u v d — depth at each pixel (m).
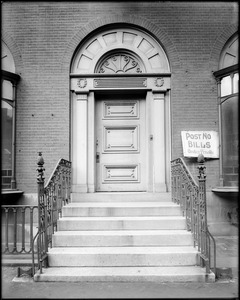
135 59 7.95
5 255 6.29
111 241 5.64
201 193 5.19
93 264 5.25
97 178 7.94
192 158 7.61
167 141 7.79
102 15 7.80
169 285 4.75
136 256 5.24
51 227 5.66
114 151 7.99
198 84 7.73
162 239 5.64
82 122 7.79
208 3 7.86
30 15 7.81
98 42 7.91
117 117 8.05
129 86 7.79
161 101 7.81
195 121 7.66
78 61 7.88
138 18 7.80
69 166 7.37
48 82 7.71
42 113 7.66
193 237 5.58
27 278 5.06
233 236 7.41
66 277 4.89
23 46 7.75
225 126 7.62
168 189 7.66
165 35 7.79
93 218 6.18
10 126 7.58
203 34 7.81
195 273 4.93
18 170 7.57
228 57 7.81
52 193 5.69
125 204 6.80
